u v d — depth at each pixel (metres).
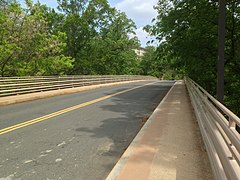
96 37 40.47
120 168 3.70
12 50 19.53
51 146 5.16
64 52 35.56
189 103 10.75
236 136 2.38
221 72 6.46
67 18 34.34
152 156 4.20
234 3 12.93
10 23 19.94
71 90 17.80
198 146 4.77
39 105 11.09
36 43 22.08
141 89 21.09
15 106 10.78
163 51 17.16
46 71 24.00
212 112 3.93
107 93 17.19
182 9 14.36
